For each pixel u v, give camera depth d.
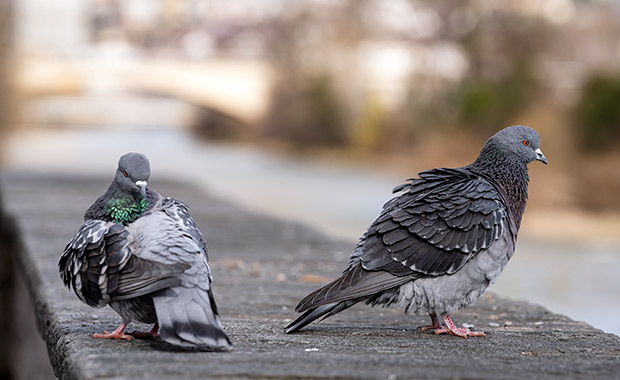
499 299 6.18
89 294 4.00
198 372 3.73
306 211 22.66
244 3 69.12
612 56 45.31
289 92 50.78
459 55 42.97
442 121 37.19
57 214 10.55
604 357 4.32
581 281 13.64
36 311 5.90
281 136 51.34
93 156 38.16
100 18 73.06
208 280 3.85
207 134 65.31
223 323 5.08
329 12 50.97
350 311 5.64
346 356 4.16
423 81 42.66
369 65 48.34
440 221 4.55
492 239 4.58
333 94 47.34
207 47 67.44
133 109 84.12
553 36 42.66
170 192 14.54
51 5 72.19
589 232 20.53
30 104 52.34
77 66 53.25
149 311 3.96
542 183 24.11
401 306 4.64
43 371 7.41
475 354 4.32
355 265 4.60
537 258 16.50
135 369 3.74
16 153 38.25
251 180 31.23
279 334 4.73
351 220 20.97
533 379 3.83
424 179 4.85
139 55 58.00
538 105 31.62
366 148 44.81
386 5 50.06
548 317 5.53
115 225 4.05
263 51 56.66
